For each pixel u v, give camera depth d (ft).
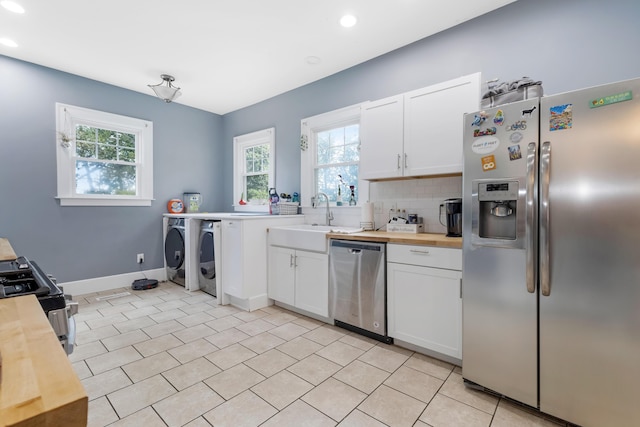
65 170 11.41
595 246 4.57
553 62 7.08
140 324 9.04
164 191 14.28
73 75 11.54
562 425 4.97
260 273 10.64
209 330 8.64
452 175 8.34
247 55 10.11
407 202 9.48
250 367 6.70
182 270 13.15
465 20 8.27
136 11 7.86
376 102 9.06
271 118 13.93
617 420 4.45
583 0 6.75
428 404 5.49
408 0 7.45
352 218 10.93
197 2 7.52
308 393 5.80
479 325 5.74
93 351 7.38
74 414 1.43
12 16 8.01
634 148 4.29
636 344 4.31
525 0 7.43
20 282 3.62
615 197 4.42
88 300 11.23
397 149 8.59
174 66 10.89
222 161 16.55
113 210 12.75
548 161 4.88
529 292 5.12
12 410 1.33
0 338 2.03
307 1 7.50
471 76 7.36
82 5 7.59
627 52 6.33
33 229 10.85
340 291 8.58
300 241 9.59
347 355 7.23
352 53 9.97
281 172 13.52
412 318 7.22
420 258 7.04
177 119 14.69
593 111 4.58
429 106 8.02
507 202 5.58
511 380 5.38
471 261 5.83
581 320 4.70
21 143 10.54
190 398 5.63
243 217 10.21
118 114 12.73
